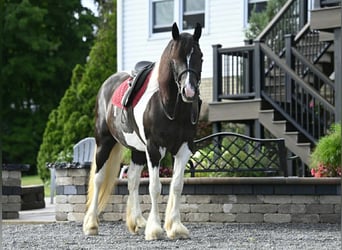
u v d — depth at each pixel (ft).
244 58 59.00
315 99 55.01
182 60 31.71
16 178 48.57
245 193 41.81
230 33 74.18
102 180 37.96
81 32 138.00
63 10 139.44
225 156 47.67
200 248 31.04
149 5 79.25
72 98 90.33
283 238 34.71
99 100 38.52
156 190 33.88
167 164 48.39
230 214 42.04
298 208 41.27
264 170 44.45
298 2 62.49
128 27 80.69
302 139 55.57
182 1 77.61
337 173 42.75
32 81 136.05
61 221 44.91
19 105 134.51
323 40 57.36
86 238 35.88
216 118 59.77
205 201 42.45
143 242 33.47
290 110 55.88
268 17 68.28
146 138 33.94
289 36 57.67
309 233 36.73
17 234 38.19
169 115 32.81
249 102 57.82
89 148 55.42
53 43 135.13
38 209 58.13
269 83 58.08
